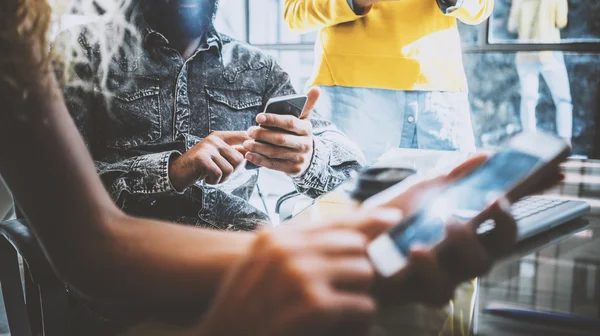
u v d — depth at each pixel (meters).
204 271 0.46
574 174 1.10
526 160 0.63
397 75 1.84
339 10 1.78
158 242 0.48
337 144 1.21
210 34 1.19
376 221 0.36
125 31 1.09
